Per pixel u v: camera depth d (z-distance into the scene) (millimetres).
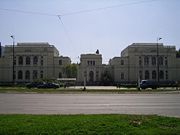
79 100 30203
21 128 12219
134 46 124188
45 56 125375
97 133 11430
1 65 123438
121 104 25375
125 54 133500
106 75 121812
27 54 124375
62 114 17422
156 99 31703
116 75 122562
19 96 38031
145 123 13633
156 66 123375
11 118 15055
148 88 68000
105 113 18594
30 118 15078
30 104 25562
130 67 122938
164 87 75812
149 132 11562
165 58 124188
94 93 45938
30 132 11523
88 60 126688
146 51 123438
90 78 123375
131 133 11414
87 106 23641
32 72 124500
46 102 27672
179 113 19047
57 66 127062
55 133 11398
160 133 11445
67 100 30219
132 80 122375
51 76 125625
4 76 123312
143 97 35438
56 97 35625
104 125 13000
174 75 123938
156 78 123375
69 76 130375
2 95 40594
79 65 126688
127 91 51906
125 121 14102
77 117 15500
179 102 27484
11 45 125812
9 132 11516
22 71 124188
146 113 18906
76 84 108750
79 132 11602
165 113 19016
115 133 11438
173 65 124062
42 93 46312
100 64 126750
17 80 123062
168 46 125625
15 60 124312
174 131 11758
